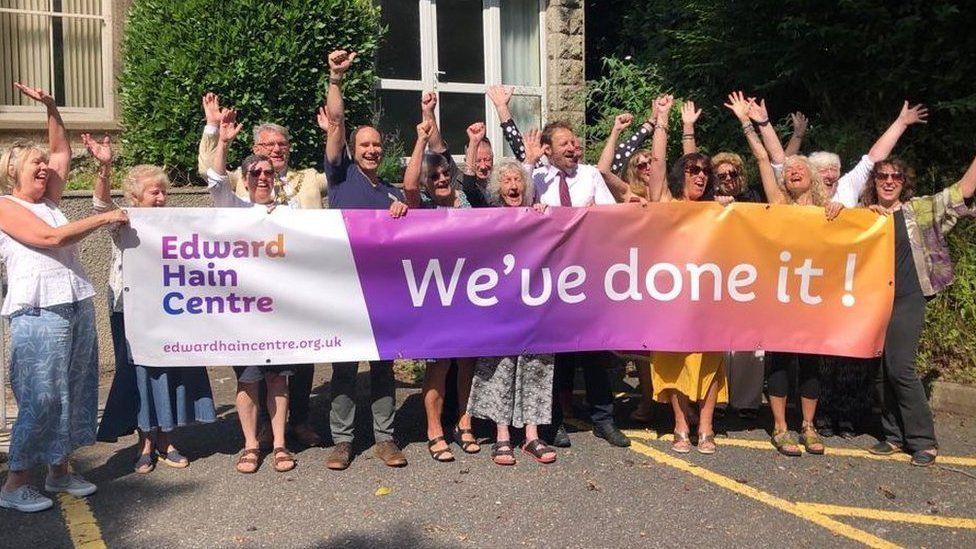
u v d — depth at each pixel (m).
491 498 4.93
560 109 11.62
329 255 5.34
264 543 4.38
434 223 5.43
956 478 5.31
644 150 6.57
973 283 7.29
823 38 8.44
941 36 8.09
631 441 5.95
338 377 5.40
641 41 12.65
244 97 8.04
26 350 4.63
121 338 5.20
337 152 5.41
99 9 9.02
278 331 5.30
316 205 6.05
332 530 4.53
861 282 5.70
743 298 5.72
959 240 7.59
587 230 5.60
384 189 5.65
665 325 5.66
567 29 11.63
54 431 4.71
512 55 11.52
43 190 4.74
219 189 5.27
